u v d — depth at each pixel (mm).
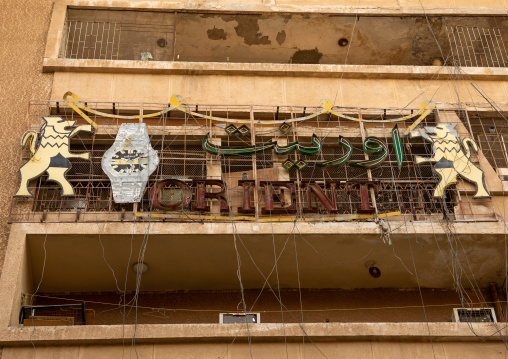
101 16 22484
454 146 19422
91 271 18094
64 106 19578
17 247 16828
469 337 16250
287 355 15867
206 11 22797
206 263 18172
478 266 18828
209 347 15844
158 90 20469
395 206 18734
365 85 21203
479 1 24375
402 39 24422
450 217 18297
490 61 24859
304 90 20922
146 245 17406
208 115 20188
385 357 15984
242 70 20906
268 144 18750
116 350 15648
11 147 18781
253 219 17625
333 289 19391
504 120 21109
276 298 19062
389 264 18672
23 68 20547
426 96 21125
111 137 19031
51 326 15648
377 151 18969
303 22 23594
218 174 18641
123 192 17672
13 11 21812
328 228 17594
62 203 17922
